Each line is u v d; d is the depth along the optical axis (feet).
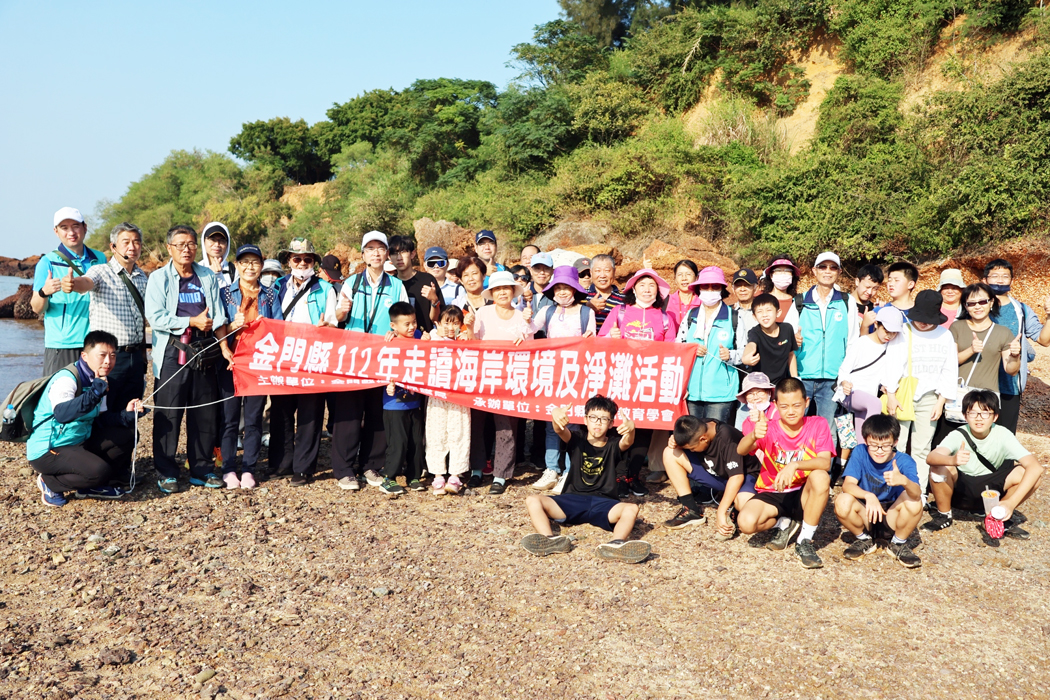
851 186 53.31
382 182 114.52
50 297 20.62
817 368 21.54
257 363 21.22
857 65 68.39
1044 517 19.79
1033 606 14.94
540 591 15.25
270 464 22.67
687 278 23.08
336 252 80.48
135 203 176.04
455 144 117.80
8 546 16.88
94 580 15.37
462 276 23.80
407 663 12.62
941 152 51.90
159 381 20.39
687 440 18.04
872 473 16.94
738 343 20.98
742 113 72.13
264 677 12.10
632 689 11.94
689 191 68.08
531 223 75.00
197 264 20.84
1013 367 20.47
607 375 21.09
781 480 16.88
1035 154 43.62
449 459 21.49
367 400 22.44
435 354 21.21
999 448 18.45
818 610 14.57
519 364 21.34
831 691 12.01
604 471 17.99
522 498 21.22
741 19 78.02
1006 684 12.31
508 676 12.26
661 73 84.58
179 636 13.30
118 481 20.51
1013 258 41.16
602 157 74.38
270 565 16.39
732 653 12.93
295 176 194.08
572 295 22.12
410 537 18.12
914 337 20.02
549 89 89.66
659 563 16.74
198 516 18.99
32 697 11.34
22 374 46.06
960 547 17.88
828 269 21.33
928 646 13.34
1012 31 60.54
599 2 108.37
